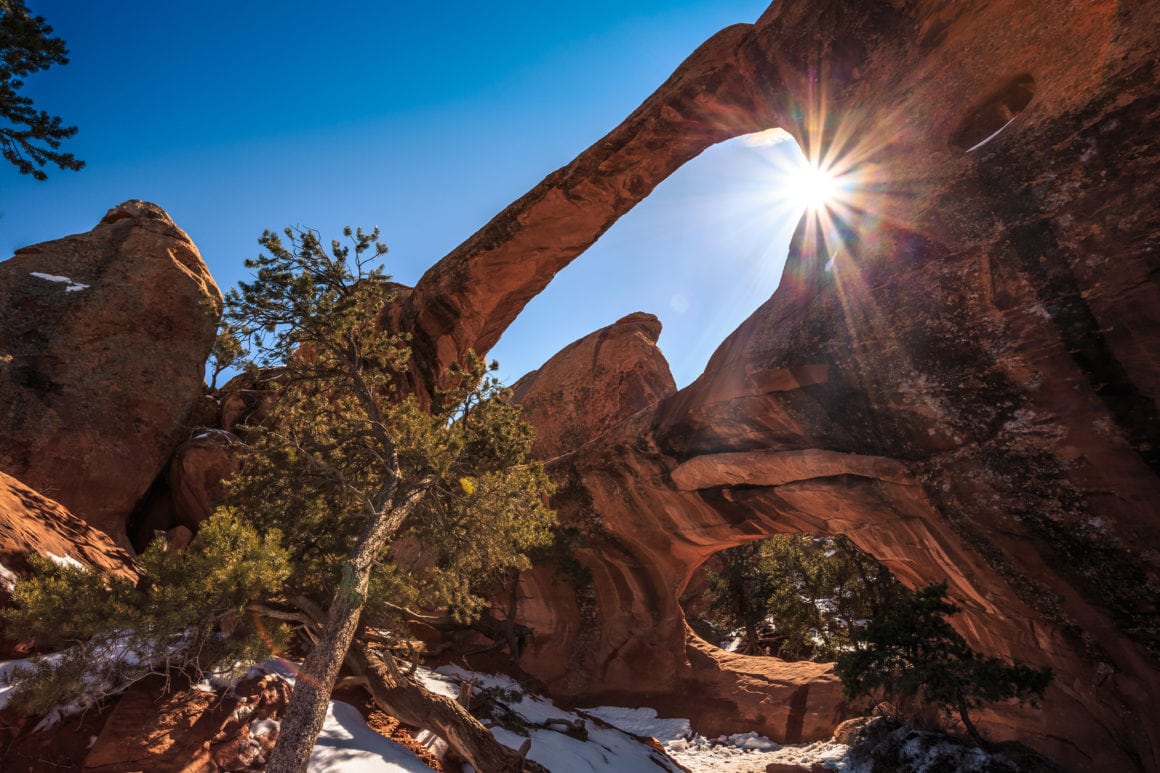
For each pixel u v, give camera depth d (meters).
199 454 19.81
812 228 16.22
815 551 26.83
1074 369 10.37
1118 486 10.24
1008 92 12.67
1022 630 12.99
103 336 19.38
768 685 19.41
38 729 6.21
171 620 6.91
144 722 6.61
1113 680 11.55
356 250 11.66
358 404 13.82
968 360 11.77
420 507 12.88
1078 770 11.88
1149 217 9.46
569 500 21.42
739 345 16.70
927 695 12.77
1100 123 10.34
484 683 16.11
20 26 10.90
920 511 13.38
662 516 19.56
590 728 15.20
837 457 14.07
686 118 19.47
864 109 15.90
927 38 14.82
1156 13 10.13
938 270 12.30
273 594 9.14
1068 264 10.36
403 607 11.83
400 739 9.45
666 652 20.88
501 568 15.93
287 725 7.29
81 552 8.36
